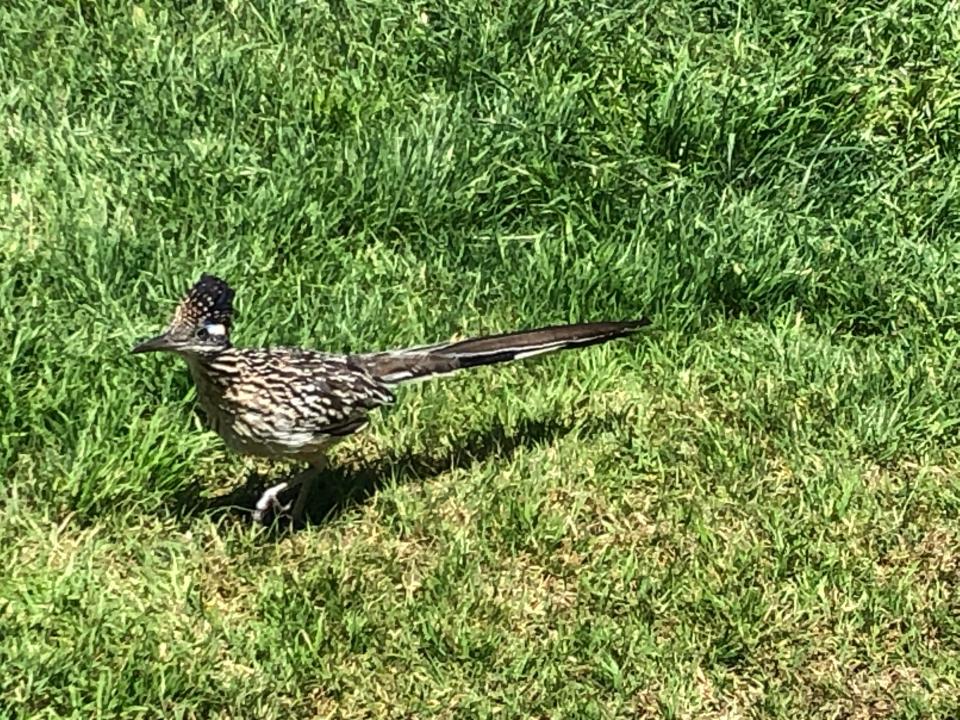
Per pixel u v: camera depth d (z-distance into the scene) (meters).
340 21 3.02
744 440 2.34
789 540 2.18
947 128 2.88
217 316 2.03
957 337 2.57
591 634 2.02
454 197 2.67
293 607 1.99
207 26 2.99
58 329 2.31
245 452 2.10
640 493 2.26
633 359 2.50
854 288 2.61
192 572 2.06
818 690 2.00
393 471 2.24
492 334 2.41
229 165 2.66
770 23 3.04
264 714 1.88
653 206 2.71
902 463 2.36
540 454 2.30
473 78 2.91
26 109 2.77
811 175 2.83
